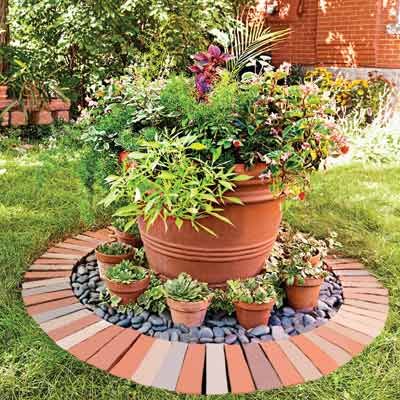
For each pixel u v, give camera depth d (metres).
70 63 7.23
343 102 7.24
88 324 2.19
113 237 3.09
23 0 6.66
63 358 1.95
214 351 2.01
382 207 3.93
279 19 9.32
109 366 1.92
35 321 2.21
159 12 6.21
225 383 1.84
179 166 2.04
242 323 2.22
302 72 9.08
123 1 6.45
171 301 2.18
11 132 5.89
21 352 1.99
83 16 6.40
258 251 2.40
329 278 2.78
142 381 1.84
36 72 6.42
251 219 2.27
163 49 6.26
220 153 2.09
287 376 1.89
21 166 4.66
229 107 2.15
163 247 2.36
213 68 2.23
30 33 7.13
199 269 2.35
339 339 2.14
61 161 3.20
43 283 2.56
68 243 3.07
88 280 2.65
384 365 1.99
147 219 2.23
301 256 2.50
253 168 2.16
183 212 2.10
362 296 2.55
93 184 2.73
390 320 2.32
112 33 6.53
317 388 1.84
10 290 2.48
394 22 7.98
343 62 8.66
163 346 2.03
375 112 7.29
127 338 2.08
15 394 1.77
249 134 2.17
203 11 6.58
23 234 3.12
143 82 2.56
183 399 1.77
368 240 3.24
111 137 2.40
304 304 2.40
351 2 8.35
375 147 5.59
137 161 2.15
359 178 4.76
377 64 8.27
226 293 2.31
